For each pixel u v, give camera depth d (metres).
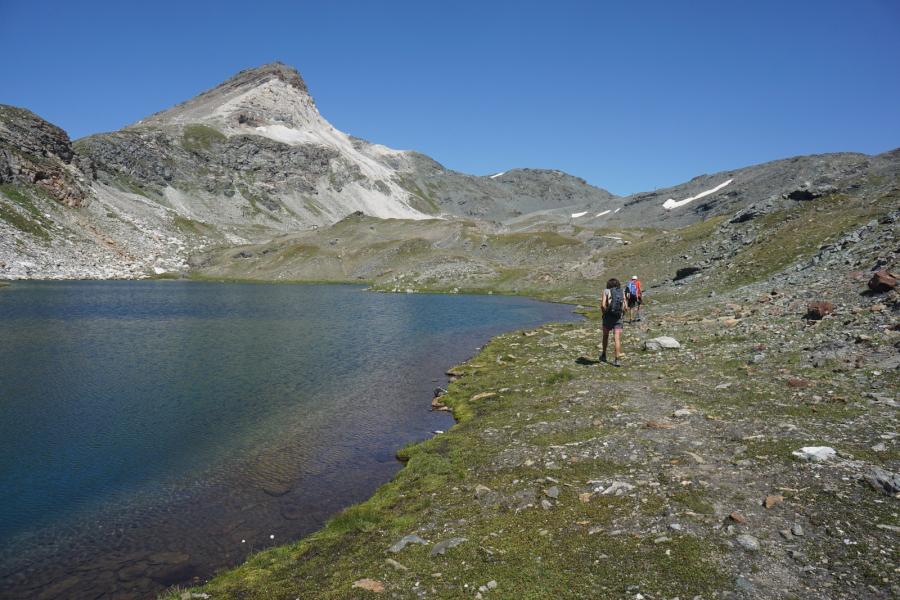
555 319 65.50
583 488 11.96
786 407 15.31
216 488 16.38
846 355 19.19
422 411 24.67
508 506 11.75
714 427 14.54
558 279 114.38
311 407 25.61
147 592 11.01
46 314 69.19
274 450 19.70
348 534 12.00
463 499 12.80
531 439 16.55
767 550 8.34
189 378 32.03
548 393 22.52
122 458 19.11
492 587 8.38
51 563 12.28
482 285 125.94
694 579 7.86
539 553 9.30
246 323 61.78
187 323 61.72
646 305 55.06
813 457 11.26
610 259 113.19
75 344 45.25
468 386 27.42
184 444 20.52
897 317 21.05
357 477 16.94
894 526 8.38
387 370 34.41
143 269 186.25
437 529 11.20
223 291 129.50
